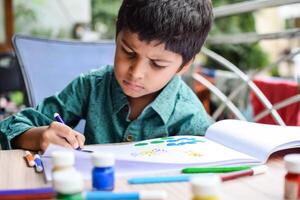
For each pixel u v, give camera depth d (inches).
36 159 27.5
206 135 34.4
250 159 27.1
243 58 101.7
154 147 30.3
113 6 138.2
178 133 37.7
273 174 25.1
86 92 39.9
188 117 37.7
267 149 27.9
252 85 53.1
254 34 58.2
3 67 96.0
